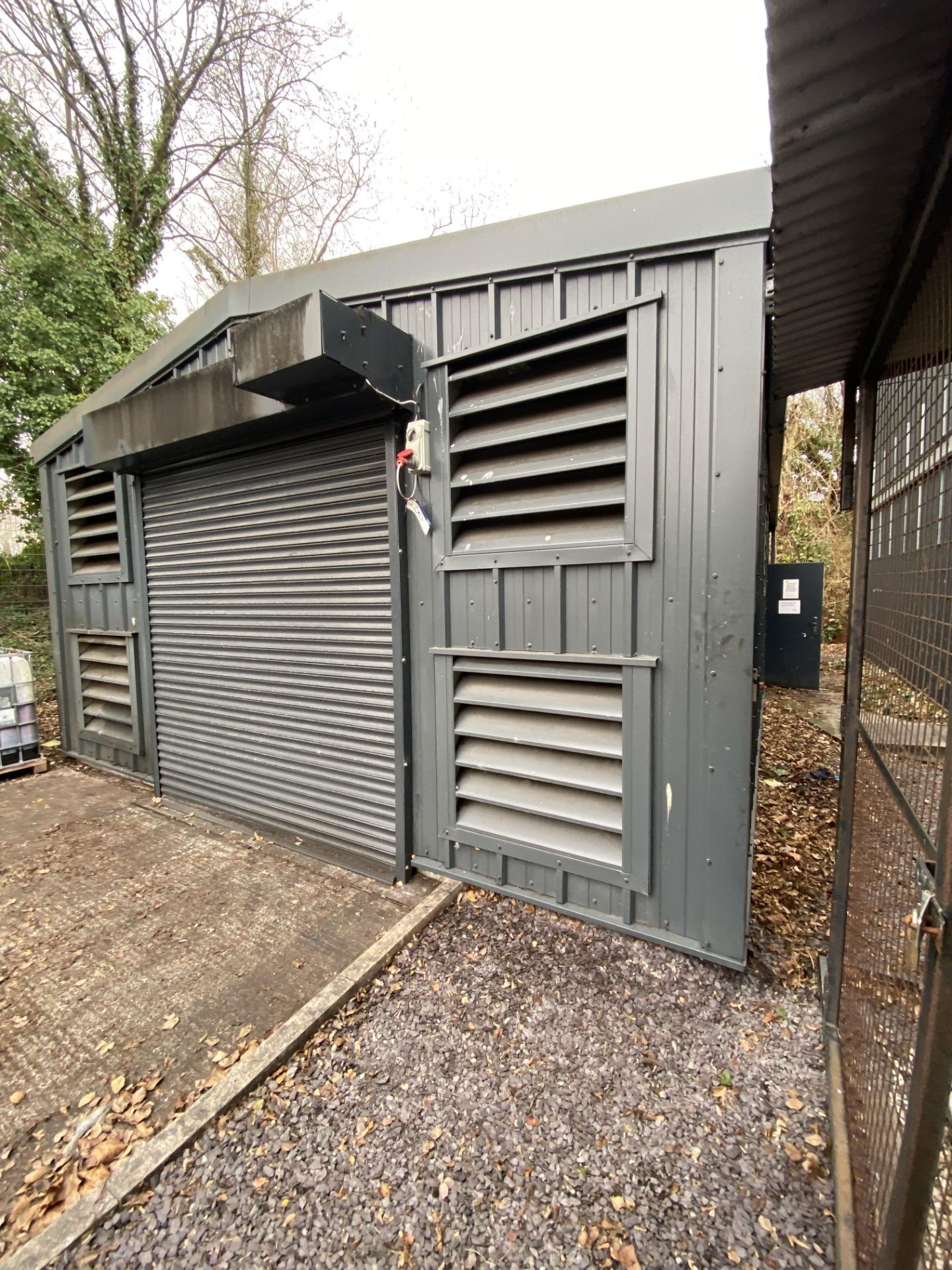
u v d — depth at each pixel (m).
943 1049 0.83
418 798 2.91
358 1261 1.28
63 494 5.09
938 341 1.14
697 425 2.04
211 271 10.79
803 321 1.87
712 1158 1.48
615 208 2.10
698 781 2.15
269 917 2.63
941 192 1.08
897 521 1.47
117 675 4.69
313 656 3.23
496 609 2.56
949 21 0.80
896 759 1.38
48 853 3.33
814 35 0.84
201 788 3.98
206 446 3.48
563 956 2.28
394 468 2.75
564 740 2.44
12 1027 2.01
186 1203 1.41
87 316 8.13
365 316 2.39
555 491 2.38
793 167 1.10
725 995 2.06
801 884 2.84
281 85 9.52
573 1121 1.60
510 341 2.37
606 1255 1.28
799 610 7.48
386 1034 1.93
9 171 7.77
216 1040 1.93
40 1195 1.44
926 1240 1.12
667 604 2.16
